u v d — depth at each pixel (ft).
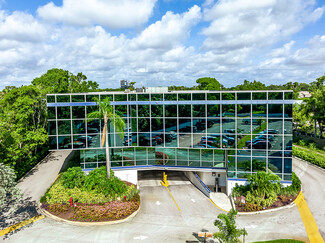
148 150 107.96
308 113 174.70
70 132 98.89
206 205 90.58
